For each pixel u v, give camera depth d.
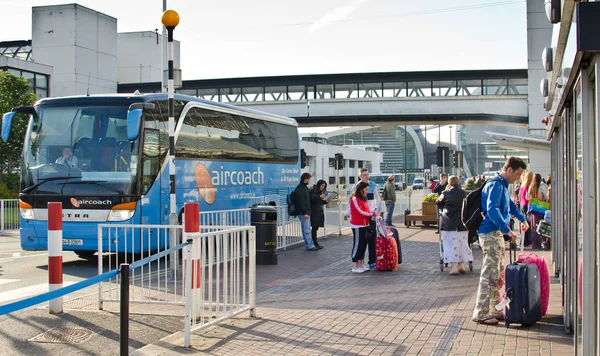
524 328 7.64
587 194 4.90
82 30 51.25
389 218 24.81
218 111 17.11
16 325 7.92
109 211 13.40
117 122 13.77
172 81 12.95
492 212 7.68
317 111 47.38
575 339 5.77
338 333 7.48
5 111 32.69
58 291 4.89
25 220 13.82
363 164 91.31
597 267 4.61
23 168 13.98
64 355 6.68
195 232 8.23
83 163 13.70
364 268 12.80
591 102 4.90
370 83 48.78
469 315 8.46
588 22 4.27
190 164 15.58
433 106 46.62
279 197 20.81
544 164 41.09
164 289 10.21
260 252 13.94
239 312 8.20
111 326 7.88
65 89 50.53
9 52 55.84
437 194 25.23
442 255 12.66
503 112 46.19
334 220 23.78
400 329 7.68
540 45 37.75
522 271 7.62
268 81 48.53
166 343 6.99
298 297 9.91
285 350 6.74
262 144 19.75
